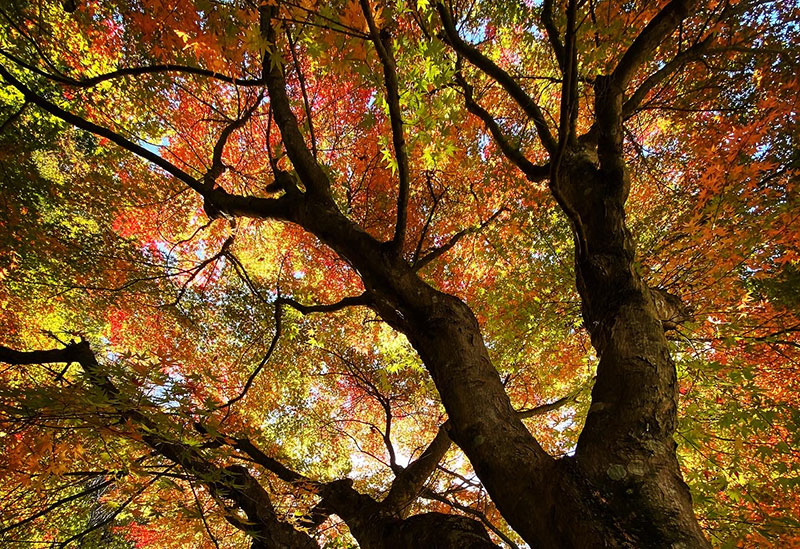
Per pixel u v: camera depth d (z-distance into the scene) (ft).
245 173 27.86
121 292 27.81
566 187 12.08
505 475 6.81
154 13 14.33
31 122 27.58
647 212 24.07
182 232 31.04
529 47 23.27
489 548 6.95
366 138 23.38
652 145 25.29
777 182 15.61
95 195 28.17
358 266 10.26
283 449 25.09
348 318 29.07
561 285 20.84
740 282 15.28
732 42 17.90
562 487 6.21
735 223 14.37
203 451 9.78
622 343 8.04
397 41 10.53
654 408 6.99
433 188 24.49
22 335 28.76
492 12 21.12
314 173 11.49
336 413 31.32
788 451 12.33
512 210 22.88
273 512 13.26
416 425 31.42
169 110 24.81
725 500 14.32
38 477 8.63
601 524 5.64
